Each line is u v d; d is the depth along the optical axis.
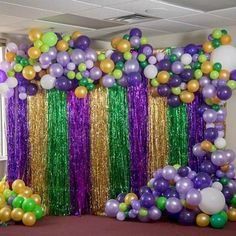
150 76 5.41
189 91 5.34
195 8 4.98
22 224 5.46
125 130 5.88
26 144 6.11
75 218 5.79
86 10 5.05
